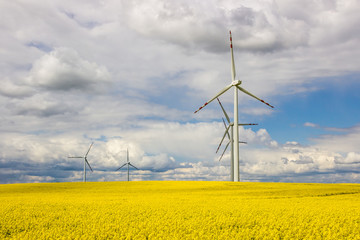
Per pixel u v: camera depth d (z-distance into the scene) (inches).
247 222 789.2
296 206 1091.3
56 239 614.2
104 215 896.3
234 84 2630.4
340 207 1067.3
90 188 2388.0
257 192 1830.7
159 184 2652.6
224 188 2150.6
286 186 2258.9
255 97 2652.6
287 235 639.8
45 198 1518.2
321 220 784.3
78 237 625.9
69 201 1318.9
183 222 775.1
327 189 2023.9
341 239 620.1
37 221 821.2
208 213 932.0
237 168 2645.2
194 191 1961.1
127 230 697.6
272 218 815.1
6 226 753.6
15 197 1614.2
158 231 677.3
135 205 1138.7
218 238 618.8
